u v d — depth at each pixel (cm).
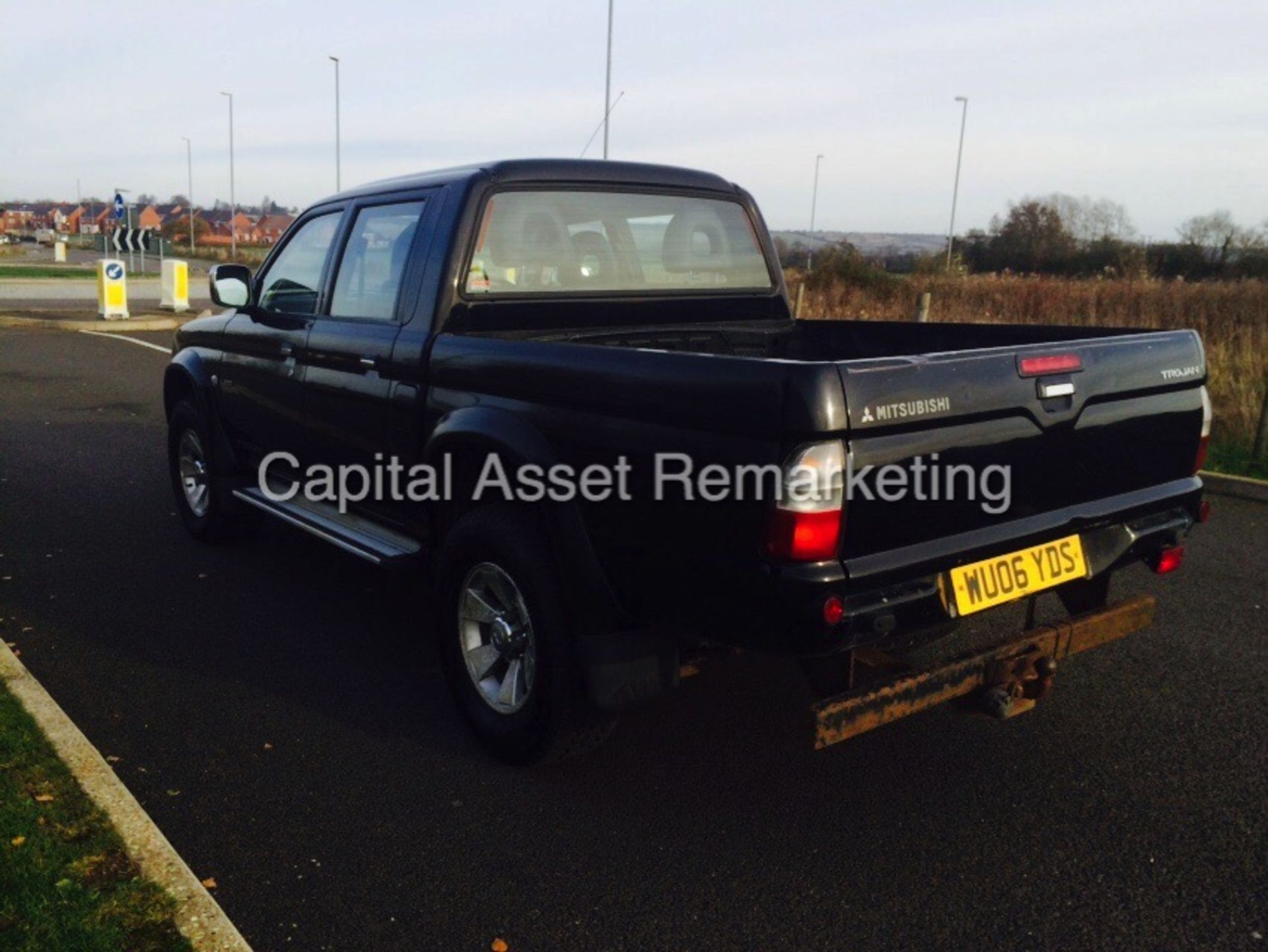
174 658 442
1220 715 396
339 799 334
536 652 331
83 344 1611
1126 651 457
